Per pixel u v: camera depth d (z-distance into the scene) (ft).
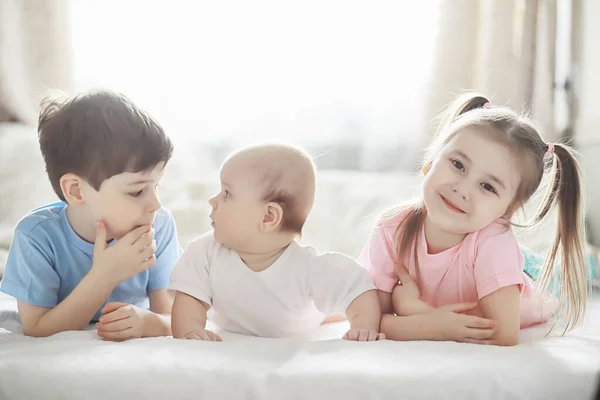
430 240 3.47
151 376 2.27
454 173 3.23
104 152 3.18
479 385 2.24
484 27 7.51
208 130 7.99
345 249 6.33
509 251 3.26
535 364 2.44
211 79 7.97
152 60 7.95
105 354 2.53
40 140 3.42
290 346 2.73
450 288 3.46
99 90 3.41
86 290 3.28
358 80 7.89
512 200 3.25
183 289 3.33
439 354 2.57
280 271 3.33
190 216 6.49
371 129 7.81
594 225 6.75
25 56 7.86
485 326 3.06
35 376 2.31
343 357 2.50
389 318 3.31
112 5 7.97
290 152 3.35
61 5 7.88
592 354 2.65
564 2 7.60
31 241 3.47
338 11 7.89
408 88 7.76
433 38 7.64
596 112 6.83
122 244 3.33
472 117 3.36
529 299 3.61
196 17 7.95
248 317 3.41
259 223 3.24
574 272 3.57
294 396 2.18
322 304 3.37
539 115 7.36
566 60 7.57
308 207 3.38
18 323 3.65
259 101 7.99
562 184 3.57
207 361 2.41
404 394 2.19
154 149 3.26
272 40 7.96
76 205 3.36
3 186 6.63
